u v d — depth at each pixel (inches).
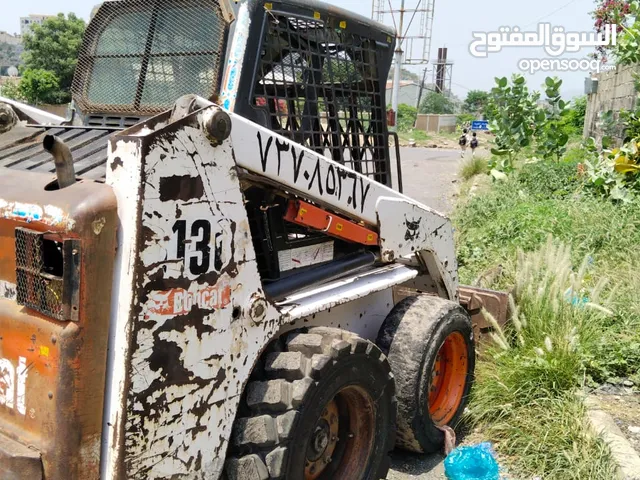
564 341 185.9
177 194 95.0
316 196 126.6
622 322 217.8
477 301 199.5
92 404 92.4
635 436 161.5
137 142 90.2
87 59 151.9
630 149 380.5
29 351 95.5
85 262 89.7
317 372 111.7
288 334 121.4
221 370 104.9
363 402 129.6
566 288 217.5
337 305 132.8
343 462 131.5
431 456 161.0
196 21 131.8
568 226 325.1
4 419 100.3
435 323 152.3
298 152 120.6
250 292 109.3
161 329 95.0
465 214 438.9
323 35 141.1
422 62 955.3
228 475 107.7
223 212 102.6
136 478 94.6
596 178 383.6
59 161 95.1
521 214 355.6
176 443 99.4
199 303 100.1
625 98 553.0
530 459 150.6
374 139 160.1
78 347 90.5
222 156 101.5
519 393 170.1
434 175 788.0
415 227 158.7
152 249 92.4
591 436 149.6
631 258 268.7
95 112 147.6
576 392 167.5
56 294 91.3
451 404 169.2
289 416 107.6
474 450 147.6
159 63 137.4
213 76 126.3
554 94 569.6
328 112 143.9
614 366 195.9
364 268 151.3
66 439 91.2
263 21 124.3
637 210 324.2
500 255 310.2
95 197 90.5
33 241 93.6
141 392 93.5
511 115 570.6
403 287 186.5
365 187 139.7
